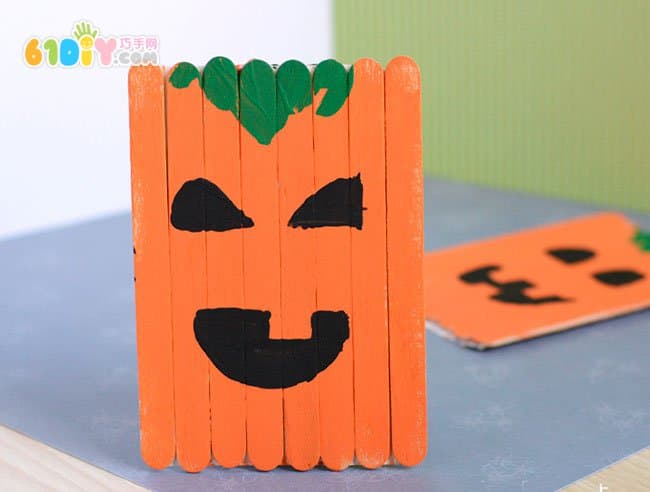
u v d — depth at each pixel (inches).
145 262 14.6
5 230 27.3
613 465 15.2
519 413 16.7
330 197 14.6
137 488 14.9
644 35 26.4
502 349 19.0
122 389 17.8
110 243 26.0
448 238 25.2
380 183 14.5
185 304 14.8
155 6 28.9
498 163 30.7
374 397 14.9
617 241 24.5
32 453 15.8
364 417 15.0
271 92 14.4
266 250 14.7
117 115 28.9
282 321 14.8
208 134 14.5
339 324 14.8
